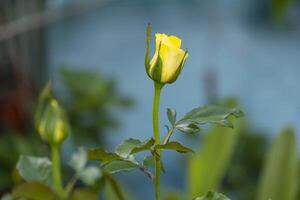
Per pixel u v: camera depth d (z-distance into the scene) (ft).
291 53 14.43
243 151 10.25
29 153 8.66
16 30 9.84
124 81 14.34
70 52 13.80
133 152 3.68
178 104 14.07
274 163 5.90
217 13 12.91
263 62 14.40
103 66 14.26
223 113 3.76
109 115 10.19
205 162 6.09
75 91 9.96
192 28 14.42
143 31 14.51
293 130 5.90
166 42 3.62
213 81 11.76
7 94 10.00
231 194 10.19
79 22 13.94
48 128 4.26
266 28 14.49
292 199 5.83
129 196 6.33
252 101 14.24
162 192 7.06
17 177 4.67
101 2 10.84
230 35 14.40
